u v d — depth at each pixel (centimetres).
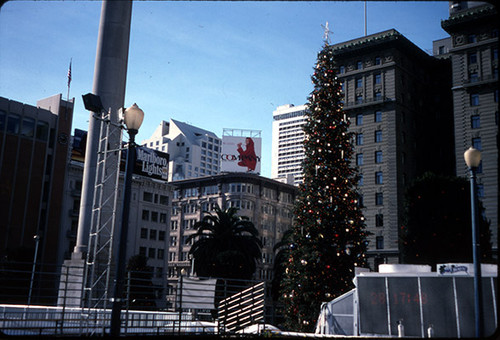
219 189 10338
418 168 7281
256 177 10200
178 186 11062
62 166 7950
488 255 3412
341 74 7700
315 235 2831
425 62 7762
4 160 7325
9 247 7125
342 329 1698
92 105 2606
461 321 1345
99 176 2728
